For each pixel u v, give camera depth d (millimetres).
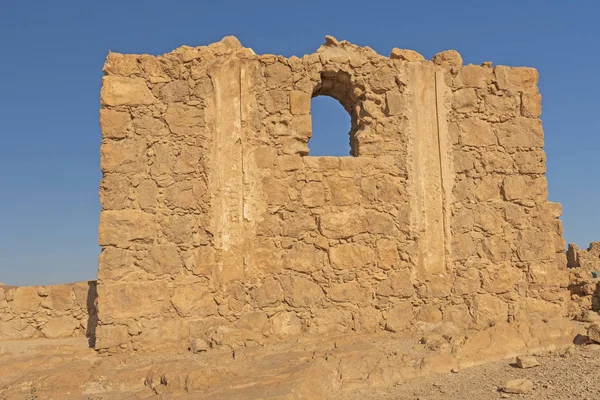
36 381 8109
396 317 10836
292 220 10773
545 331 9453
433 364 8281
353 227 10945
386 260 10977
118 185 10289
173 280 10250
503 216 11625
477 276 11312
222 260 10453
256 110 10953
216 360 8875
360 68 11461
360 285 10820
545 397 6605
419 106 11555
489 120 11828
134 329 9906
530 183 11844
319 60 11281
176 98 10727
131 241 10180
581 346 8891
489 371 8125
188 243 10398
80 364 8906
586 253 20906
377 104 11500
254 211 10672
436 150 11492
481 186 11586
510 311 11344
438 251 11211
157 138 10562
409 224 11156
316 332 10531
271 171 10836
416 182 11305
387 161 11266
